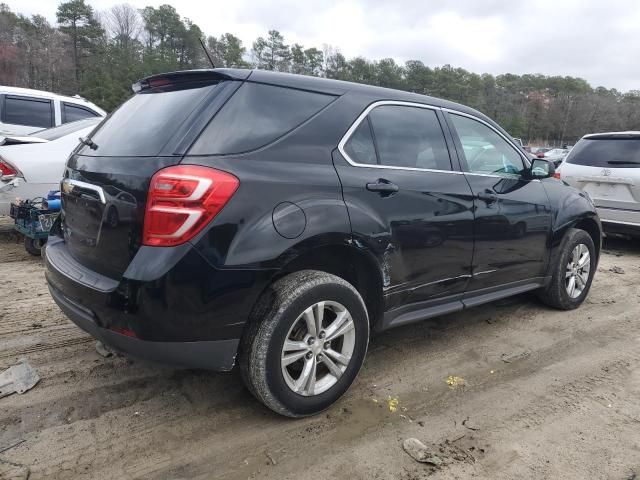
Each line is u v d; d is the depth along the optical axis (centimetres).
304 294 256
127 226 236
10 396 290
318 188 265
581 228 491
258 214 241
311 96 286
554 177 462
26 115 859
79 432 260
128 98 317
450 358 363
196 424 271
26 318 407
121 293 228
